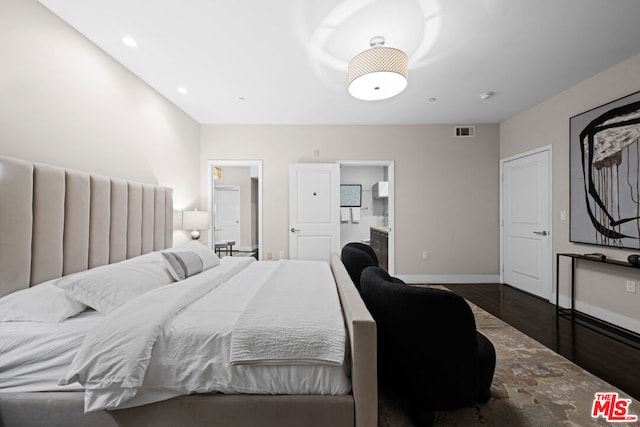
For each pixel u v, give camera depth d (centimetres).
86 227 189
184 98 324
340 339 117
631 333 244
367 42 217
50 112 182
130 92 259
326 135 426
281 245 426
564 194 312
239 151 421
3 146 156
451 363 127
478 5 178
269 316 129
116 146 241
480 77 275
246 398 116
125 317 124
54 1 172
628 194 244
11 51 159
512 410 150
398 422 142
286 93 313
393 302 134
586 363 197
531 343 228
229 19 191
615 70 254
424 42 216
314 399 115
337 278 203
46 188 161
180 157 356
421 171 428
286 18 190
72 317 141
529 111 363
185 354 117
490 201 428
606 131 262
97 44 218
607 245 261
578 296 296
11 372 118
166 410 116
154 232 275
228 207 762
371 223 671
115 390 108
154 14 185
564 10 182
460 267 430
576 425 140
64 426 116
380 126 428
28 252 152
